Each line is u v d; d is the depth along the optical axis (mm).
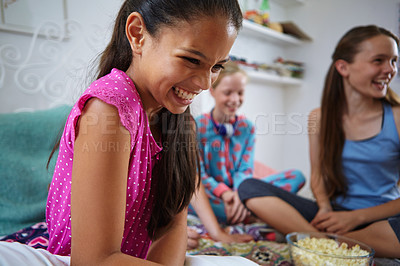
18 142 1139
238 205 1295
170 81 500
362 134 1189
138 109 532
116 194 461
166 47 483
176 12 465
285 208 1127
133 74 575
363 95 1163
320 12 2676
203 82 507
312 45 2750
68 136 511
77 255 454
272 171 2094
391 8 2268
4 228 1001
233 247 1051
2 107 1341
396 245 935
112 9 1590
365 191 1190
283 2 2736
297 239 924
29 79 1408
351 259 722
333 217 1077
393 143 1143
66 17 1495
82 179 451
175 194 707
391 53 1064
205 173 1466
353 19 2490
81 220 448
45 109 1437
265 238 1175
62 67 1503
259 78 2363
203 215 1161
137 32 521
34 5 1390
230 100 1467
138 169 568
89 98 480
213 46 474
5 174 1063
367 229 995
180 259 613
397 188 1193
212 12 459
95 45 1603
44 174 1140
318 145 1314
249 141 1608
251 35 2436
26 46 1398
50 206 638
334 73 1222
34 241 882
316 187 1266
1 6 1296
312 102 2783
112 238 455
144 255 716
